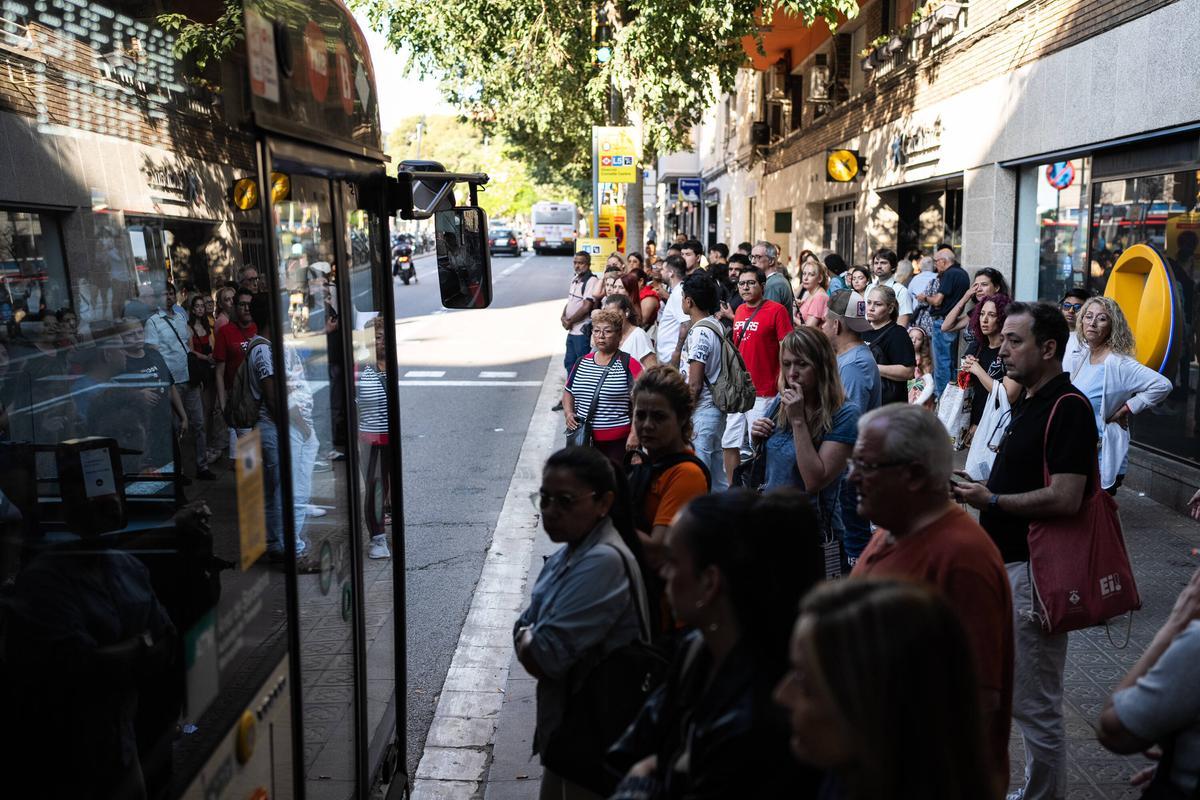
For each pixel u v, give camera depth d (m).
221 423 2.90
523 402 15.29
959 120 14.58
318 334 3.43
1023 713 4.18
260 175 2.89
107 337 3.03
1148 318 9.04
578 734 3.15
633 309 8.34
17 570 2.98
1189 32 8.88
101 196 3.05
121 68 3.04
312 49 3.44
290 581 3.07
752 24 17.84
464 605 7.38
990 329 8.14
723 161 42.53
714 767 2.08
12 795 2.85
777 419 5.25
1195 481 8.50
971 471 5.23
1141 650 6.02
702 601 2.21
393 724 4.36
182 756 2.73
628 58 17.97
